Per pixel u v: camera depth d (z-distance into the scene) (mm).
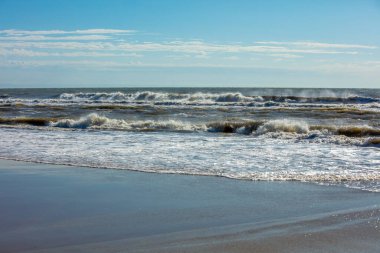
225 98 42812
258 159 12547
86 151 14242
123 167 11508
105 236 6227
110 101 44250
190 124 22453
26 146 15555
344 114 27766
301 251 5523
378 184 9359
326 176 10172
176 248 5672
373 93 63438
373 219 6820
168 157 12945
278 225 6609
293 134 18594
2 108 34438
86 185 9555
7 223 6922
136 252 5570
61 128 22766
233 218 7027
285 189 9031
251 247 5672
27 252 5668
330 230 6336
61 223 6883
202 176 10367
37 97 56781
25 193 8891
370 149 14570
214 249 5613
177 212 7422
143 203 8039
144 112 30609
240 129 20781
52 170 11258
